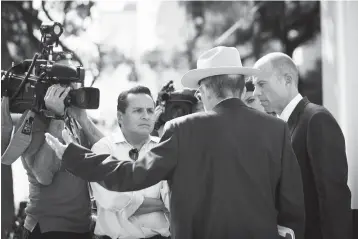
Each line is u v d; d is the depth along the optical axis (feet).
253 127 8.30
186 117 8.34
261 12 23.76
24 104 10.33
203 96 8.84
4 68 20.13
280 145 8.39
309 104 10.75
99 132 10.95
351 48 13.88
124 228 9.68
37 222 10.27
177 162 8.09
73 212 10.25
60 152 8.39
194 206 8.02
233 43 25.07
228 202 7.96
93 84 22.90
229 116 8.29
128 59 25.14
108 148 10.11
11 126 10.55
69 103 9.78
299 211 8.37
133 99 10.03
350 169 13.70
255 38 24.16
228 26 25.54
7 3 20.25
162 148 8.05
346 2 14.08
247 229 7.93
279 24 23.13
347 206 10.13
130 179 7.95
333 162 10.14
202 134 8.15
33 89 10.18
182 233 7.97
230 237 7.92
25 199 16.35
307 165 10.48
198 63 9.14
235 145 8.11
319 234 10.39
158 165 7.93
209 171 8.07
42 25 10.83
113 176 8.04
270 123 8.44
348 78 13.91
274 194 8.39
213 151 8.07
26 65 10.77
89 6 21.91
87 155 8.29
